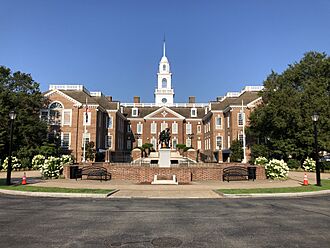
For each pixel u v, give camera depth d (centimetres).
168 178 2444
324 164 3866
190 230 923
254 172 2705
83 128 5334
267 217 1127
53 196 1714
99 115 5578
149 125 7188
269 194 1748
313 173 3581
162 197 1684
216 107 6322
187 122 7400
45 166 2686
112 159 5578
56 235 859
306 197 1719
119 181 2531
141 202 1507
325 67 4341
